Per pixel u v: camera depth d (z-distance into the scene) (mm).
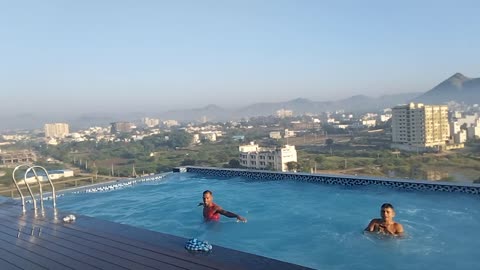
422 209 7516
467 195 8148
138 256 3998
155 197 10227
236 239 6461
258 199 9375
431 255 5316
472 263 4996
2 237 5039
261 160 59375
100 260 3959
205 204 7840
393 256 5336
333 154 70062
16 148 89000
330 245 5938
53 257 4152
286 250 5809
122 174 52375
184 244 4344
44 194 10250
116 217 8242
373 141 88375
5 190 21375
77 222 5734
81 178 42812
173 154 82375
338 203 8508
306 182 10758
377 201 8414
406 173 49969
